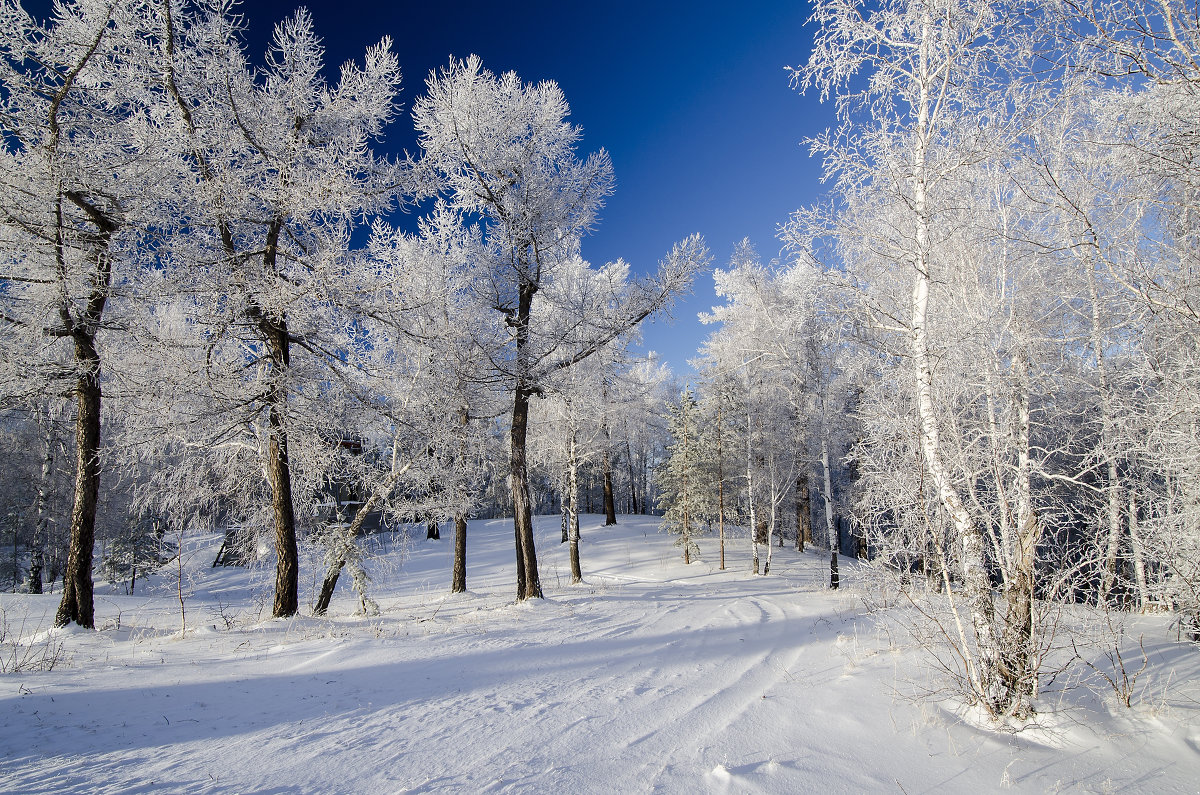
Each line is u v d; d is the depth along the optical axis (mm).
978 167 5613
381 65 9539
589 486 42938
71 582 8586
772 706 4383
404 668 5676
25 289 8898
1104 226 4930
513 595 14422
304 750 3502
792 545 30031
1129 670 4945
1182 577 5727
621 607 10469
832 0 5180
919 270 5008
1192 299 4488
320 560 10953
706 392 24031
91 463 8906
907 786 3068
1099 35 4125
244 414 9406
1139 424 5969
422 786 2990
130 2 8461
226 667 5680
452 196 11828
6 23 7688
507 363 11516
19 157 8086
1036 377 6434
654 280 11148
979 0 4770
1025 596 4176
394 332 10500
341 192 8914
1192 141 4066
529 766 3262
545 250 11992
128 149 8844
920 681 4777
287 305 8773
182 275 8555
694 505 24453
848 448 17156
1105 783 3152
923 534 4930
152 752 3441
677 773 3162
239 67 9070
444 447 12469
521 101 11555
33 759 3279
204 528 10609
